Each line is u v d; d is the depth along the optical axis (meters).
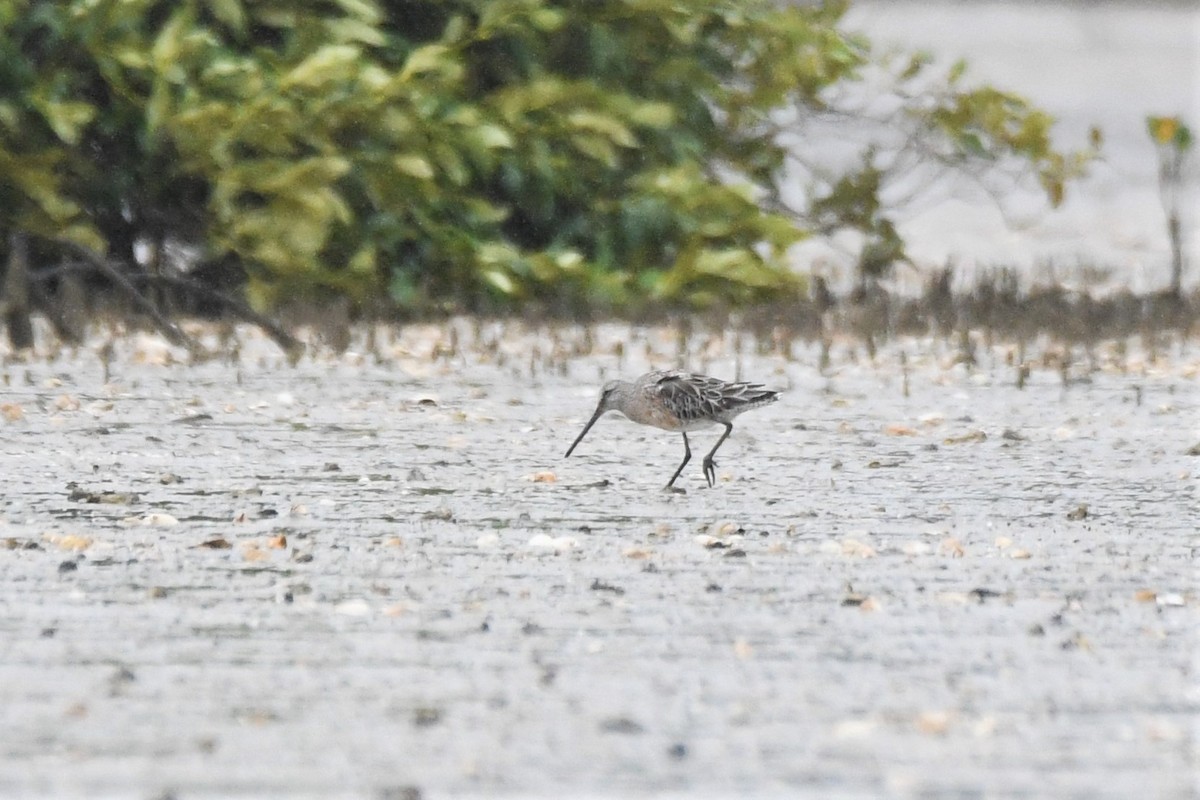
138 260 39.44
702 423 21.22
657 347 33.50
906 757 11.04
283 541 16.92
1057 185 42.53
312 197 35.53
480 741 11.22
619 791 10.41
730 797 10.35
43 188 33.91
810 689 12.41
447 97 37.62
